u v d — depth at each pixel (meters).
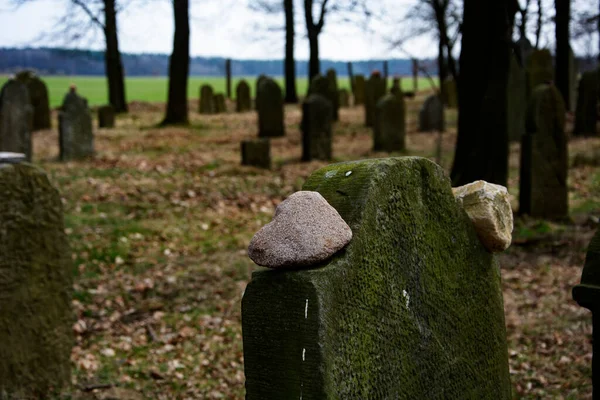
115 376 6.28
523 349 6.36
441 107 20.56
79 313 7.91
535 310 7.30
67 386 5.80
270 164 15.23
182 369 6.52
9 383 5.33
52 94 50.94
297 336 2.51
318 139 16.50
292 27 33.81
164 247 10.09
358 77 33.91
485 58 10.18
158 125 23.06
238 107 31.55
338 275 2.58
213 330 7.45
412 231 3.02
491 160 10.30
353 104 35.56
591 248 3.35
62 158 15.74
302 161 16.39
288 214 2.65
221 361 6.68
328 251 2.57
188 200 12.31
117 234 10.35
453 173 10.72
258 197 12.80
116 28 26.97
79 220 10.80
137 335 7.38
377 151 17.86
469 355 3.39
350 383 2.61
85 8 21.95
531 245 9.52
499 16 10.03
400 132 18.06
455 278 3.30
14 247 5.35
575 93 25.14
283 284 2.54
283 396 2.54
